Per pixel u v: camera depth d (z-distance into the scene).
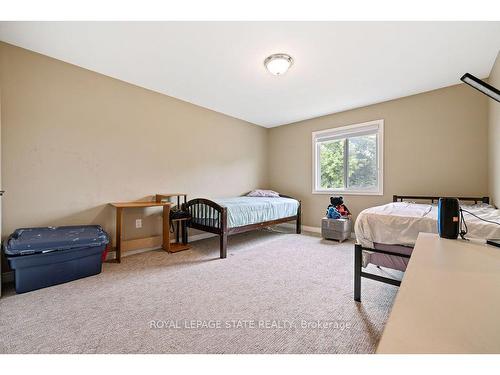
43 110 2.33
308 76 2.75
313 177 4.47
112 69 2.62
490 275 0.67
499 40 2.05
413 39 2.03
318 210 4.42
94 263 2.26
